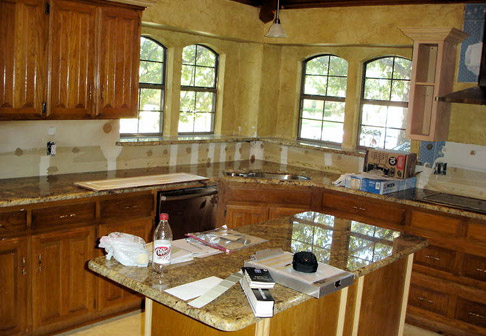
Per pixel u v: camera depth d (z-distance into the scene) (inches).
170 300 83.4
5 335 136.3
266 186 191.3
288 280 91.0
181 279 91.8
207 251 106.0
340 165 215.8
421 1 185.2
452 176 186.1
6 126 156.2
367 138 217.3
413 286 171.9
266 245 114.1
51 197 138.7
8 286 134.9
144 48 201.2
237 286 90.1
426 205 166.1
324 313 101.4
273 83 234.1
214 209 187.5
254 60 227.9
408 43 189.6
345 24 203.6
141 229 163.5
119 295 161.8
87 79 158.7
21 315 138.7
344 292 103.7
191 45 215.5
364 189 179.8
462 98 165.6
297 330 95.5
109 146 183.6
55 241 142.8
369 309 117.0
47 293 143.5
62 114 154.5
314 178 201.9
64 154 171.6
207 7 200.2
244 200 191.5
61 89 153.2
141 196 161.9
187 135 220.5
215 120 231.8
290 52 231.5
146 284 88.4
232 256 105.7
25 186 149.3
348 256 109.4
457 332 165.0
